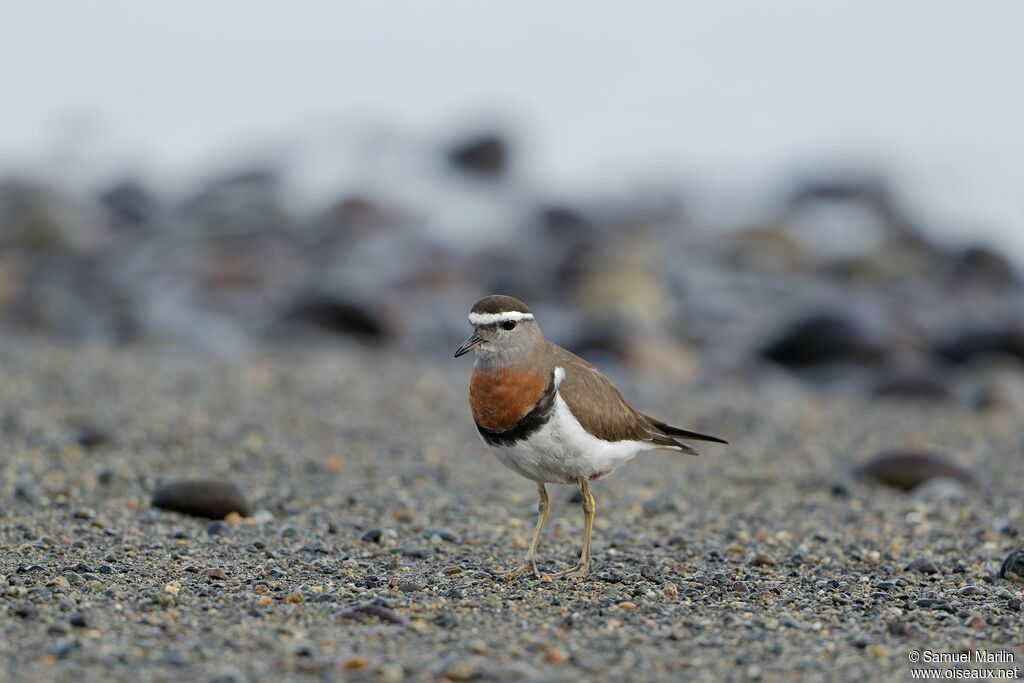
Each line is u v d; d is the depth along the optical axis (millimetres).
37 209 25250
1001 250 24594
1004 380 15664
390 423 12789
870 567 8195
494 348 7547
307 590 7211
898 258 25031
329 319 19188
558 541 8922
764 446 12516
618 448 7785
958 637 6594
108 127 31656
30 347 15688
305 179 29219
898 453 10906
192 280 22328
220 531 8742
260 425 12352
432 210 27688
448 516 9523
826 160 29734
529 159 30750
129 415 12344
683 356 18141
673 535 9094
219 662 5844
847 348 18438
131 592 6988
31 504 9094
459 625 6598
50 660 5793
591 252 23422
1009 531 9125
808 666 6078
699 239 25875
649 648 6281
